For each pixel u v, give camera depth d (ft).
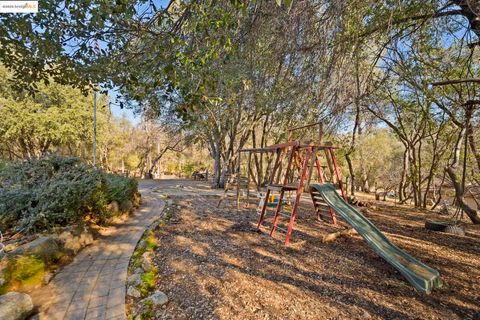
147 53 7.50
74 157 14.06
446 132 24.56
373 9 10.86
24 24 6.96
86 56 8.24
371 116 28.86
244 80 12.62
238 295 7.11
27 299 5.75
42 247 8.09
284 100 15.79
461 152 22.54
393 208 24.56
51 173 12.69
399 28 13.20
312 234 13.48
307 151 12.77
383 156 47.98
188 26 6.46
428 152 31.01
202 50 6.83
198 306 6.50
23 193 10.51
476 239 13.15
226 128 32.63
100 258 9.24
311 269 9.05
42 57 7.98
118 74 8.45
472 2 9.41
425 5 11.61
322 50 10.42
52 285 7.23
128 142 70.95
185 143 43.21
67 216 10.72
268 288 7.57
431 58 15.92
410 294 7.48
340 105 13.23
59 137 39.22
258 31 9.48
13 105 35.63
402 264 8.26
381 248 9.18
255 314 6.25
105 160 66.08
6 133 36.27
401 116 27.68
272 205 18.28
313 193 16.22
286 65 12.24
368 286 7.89
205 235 12.67
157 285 7.54
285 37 10.18
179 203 21.76
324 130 17.19
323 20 9.65
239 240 12.07
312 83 11.88
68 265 8.59
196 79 7.39
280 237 12.76
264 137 35.94
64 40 7.61
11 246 8.40
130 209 16.69
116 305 6.37
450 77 17.43
